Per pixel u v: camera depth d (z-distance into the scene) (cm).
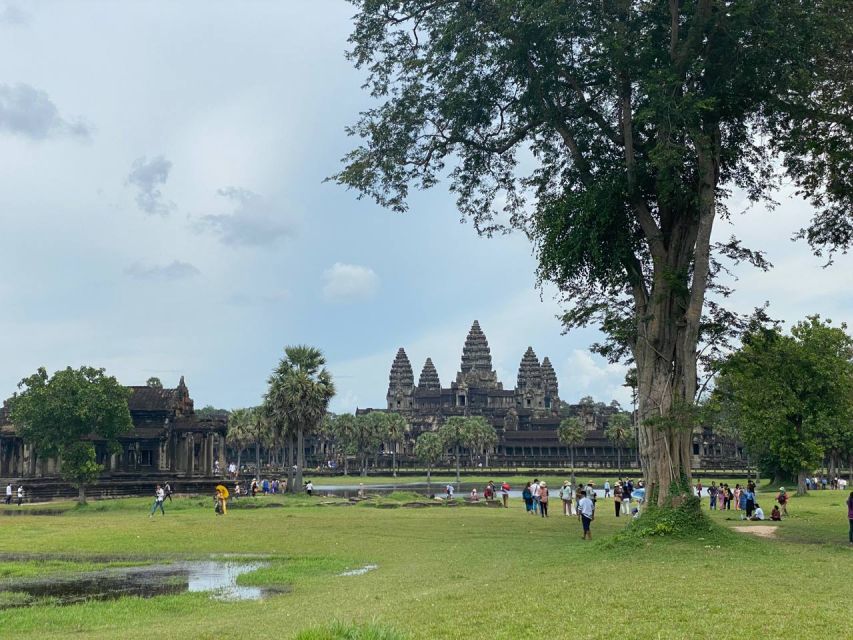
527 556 2553
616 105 3128
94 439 9319
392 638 1030
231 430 12975
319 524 4306
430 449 15638
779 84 2792
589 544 2855
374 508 6006
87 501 7394
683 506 2711
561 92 3128
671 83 2614
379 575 2231
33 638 1512
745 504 4178
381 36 3306
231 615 1695
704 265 2823
